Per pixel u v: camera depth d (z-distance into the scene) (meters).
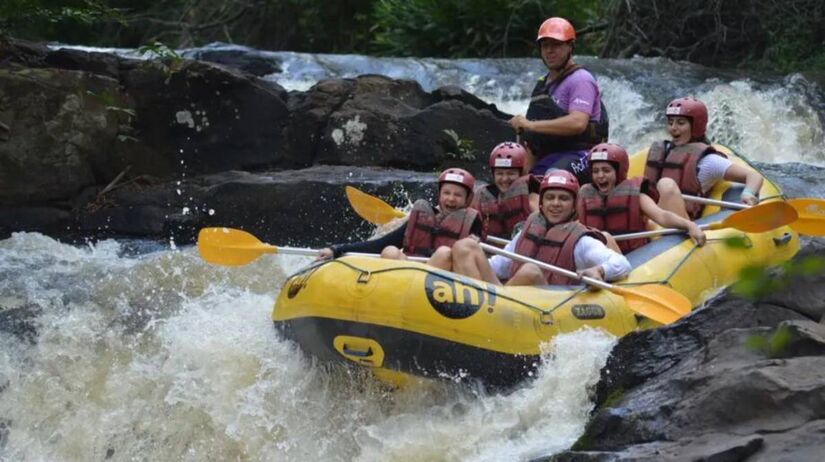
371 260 18.97
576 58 43.25
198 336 20.97
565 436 17.19
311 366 19.73
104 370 21.50
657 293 19.78
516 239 21.27
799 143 38.84
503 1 56.62
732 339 16.14
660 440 15.07
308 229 28.58
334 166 31.05
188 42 72.88
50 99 28.58
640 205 22.41
